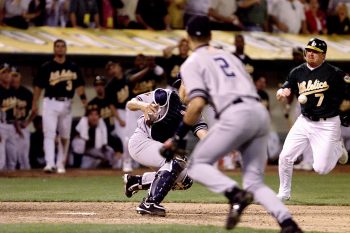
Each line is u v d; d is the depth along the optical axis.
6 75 65.81
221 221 34.00
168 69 67.25
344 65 80.56
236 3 80.62
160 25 78.31
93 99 69.88
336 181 59.03
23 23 73.62
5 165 67.94
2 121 66.56
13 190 49.62
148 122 35.50
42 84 62.59
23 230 29.73
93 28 76.25
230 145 26.39
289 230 26.09
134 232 29.14
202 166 26.56
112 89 68.75
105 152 70.75
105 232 29.14
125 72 70.44
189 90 26.52
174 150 26.86
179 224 32.06
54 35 73.81
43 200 43.06
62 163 64.94
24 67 72.19
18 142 67.94
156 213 35.34
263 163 27.20
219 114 26.59
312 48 41.91
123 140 69.00
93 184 54.62
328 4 85.69
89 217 35.34
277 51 78.12
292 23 82.88
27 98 67.88
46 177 60.62
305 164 70.19
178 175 35.66
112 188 51.38
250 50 77.50
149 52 73.06
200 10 78.56
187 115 26.53
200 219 34.72
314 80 42.12
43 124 63.12
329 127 42.09
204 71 26.78
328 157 42.19
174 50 73.56
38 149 69.88
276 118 79.00
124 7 77.69
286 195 43.22
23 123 67.88
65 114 63.25
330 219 35.56
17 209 38.97
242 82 26.88
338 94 42.16
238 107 26.25
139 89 67.94
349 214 37.62
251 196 25.97
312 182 58.03
